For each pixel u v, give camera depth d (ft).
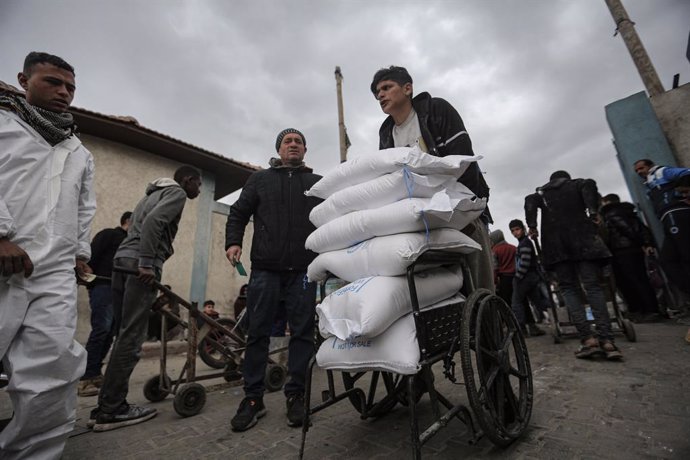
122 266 7.72
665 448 4.27
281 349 11.60
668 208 12.39
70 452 5.75
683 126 15.70
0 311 4.45
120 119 20.44
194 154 24.40
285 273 7.45
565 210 9.97
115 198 21.70
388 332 4.29
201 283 24.72
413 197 4.74
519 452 4.55
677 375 7.04
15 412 4.48
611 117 17.07
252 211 8.04
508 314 5.46
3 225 4.50
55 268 5.01
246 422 6.44
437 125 6.03
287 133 8.34
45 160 5.22
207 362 13.41
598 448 4.44
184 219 24.72
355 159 5.40
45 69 5.47
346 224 5.02
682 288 12.56
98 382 10.42
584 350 9.38
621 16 19.07
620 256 15.24
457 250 5.09
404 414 6.54
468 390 4.16
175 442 6.03
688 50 17.65
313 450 5.26
